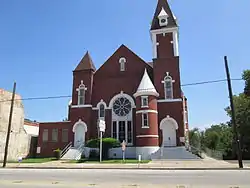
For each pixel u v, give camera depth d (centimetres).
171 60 3494
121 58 3778
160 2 3925
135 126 3409
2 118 3581
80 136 3550
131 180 1266
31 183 1170
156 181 1218
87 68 3781
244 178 1306
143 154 2992
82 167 2175
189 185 1075
